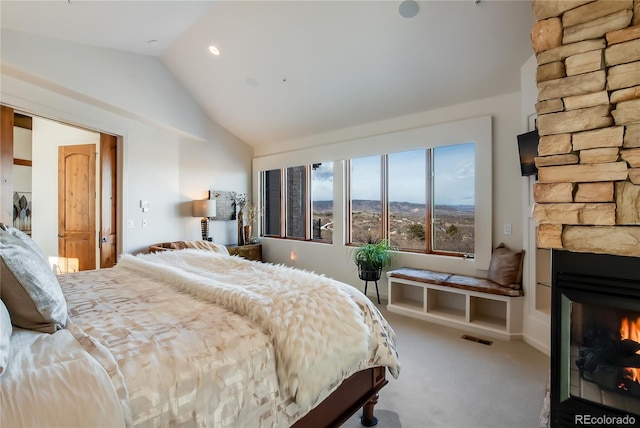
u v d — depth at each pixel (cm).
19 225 503
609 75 126
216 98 473
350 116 432
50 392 82
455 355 262
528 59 284
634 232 122
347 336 143
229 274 192
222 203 551
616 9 124
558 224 137
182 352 106
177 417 95
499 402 196
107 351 101
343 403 158
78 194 426
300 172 543
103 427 82
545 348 266
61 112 323
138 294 170
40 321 116
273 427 117
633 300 123
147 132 430
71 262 424
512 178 320
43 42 288
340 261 472
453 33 279
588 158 130
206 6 306
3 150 276
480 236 339
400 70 332
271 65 377
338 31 307
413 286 397
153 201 438
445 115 366
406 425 176
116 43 340
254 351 118
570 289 136
